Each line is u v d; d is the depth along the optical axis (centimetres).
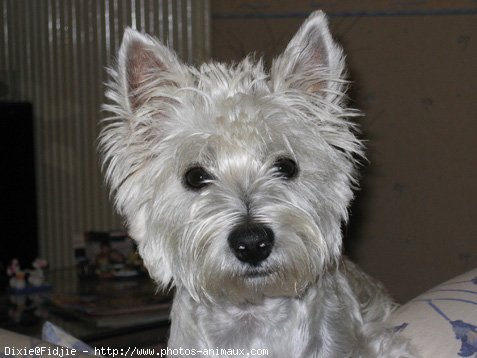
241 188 54
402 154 97
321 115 57
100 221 138
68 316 81
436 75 93
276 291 55
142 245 59
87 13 133
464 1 90
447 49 92
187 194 56
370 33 97
